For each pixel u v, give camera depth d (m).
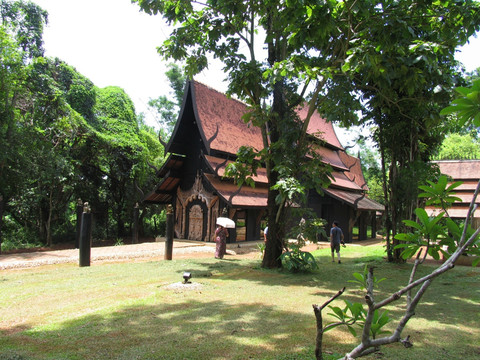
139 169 22.69
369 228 27.70
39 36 19.91
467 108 1.71
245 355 3.81
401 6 7.92
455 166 18.50
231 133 18.72
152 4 8.86
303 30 6.93
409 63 7.76
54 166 17.34
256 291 7.18
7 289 6.96
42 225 19.75
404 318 1.64
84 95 22.33
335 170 25.72
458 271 10.59
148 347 4.02
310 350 3.97
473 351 4.08
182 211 18.78
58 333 4.48
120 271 9.24
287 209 10.64
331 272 10.05
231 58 10.28
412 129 11.79
